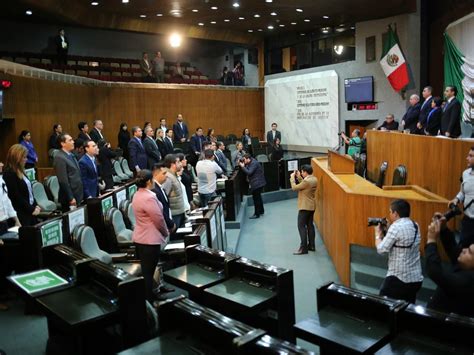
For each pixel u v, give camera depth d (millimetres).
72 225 5805
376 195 5770
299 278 6766
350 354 2559
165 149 13086
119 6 14492
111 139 16781
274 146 16672
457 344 2492
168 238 6125
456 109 6887
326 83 17469
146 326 3244
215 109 19328
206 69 23156
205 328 2613
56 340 4000
